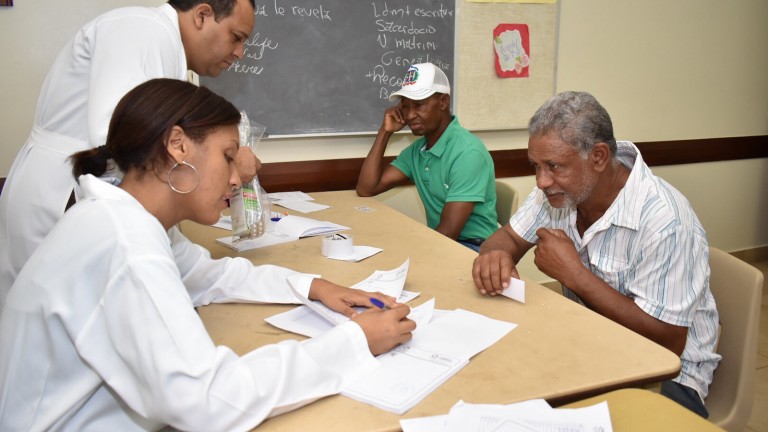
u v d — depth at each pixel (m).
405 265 1.46
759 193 4.00
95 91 1.33
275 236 1.85
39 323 0.85
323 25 2.68
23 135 2.35
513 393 0.93
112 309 0.81
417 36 2.84
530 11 3.04
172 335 0.80
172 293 0.82
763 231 4.08
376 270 1.53
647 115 3.51
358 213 2.22
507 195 2.48
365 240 1.83
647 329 1.31
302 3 2.62
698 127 3.68
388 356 1.04
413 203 3.03
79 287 0.83
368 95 2.82
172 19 1.52
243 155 1.51
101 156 0.95
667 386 1.36
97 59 1.37
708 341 1.40
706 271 1.37
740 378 1.36
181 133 0.91
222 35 1.59
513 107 3.10
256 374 0.85
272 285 1.32
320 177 2.82
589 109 1.31
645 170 1.40
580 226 1.56
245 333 1.16
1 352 0.87
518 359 1.04
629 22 3.32
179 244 1.27
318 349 0.95
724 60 3.65
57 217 1.48
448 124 2.46
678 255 1.31
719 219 3.91
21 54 2.29
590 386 0.95
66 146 1.50
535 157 1.35
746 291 1.38
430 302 1.28
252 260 1.62
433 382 0.95
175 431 0.96
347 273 1.51
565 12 3.13
